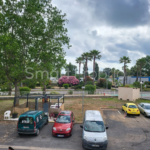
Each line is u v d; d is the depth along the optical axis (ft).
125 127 44.57
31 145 31.35
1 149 29.30
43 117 42.24
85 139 29.86
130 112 57.06
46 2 62.34
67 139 34.78
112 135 38.09
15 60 55.31
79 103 81.51
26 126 34.96
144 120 52.08
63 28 65.36
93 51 160.56
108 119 53.21
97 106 74.08
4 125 44.45
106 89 177.58
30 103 67.26
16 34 63.10
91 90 115.14
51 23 64.39
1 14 55.31
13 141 33.30
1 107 69.87
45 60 61.62
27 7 59.47
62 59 63.67
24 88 110.63
